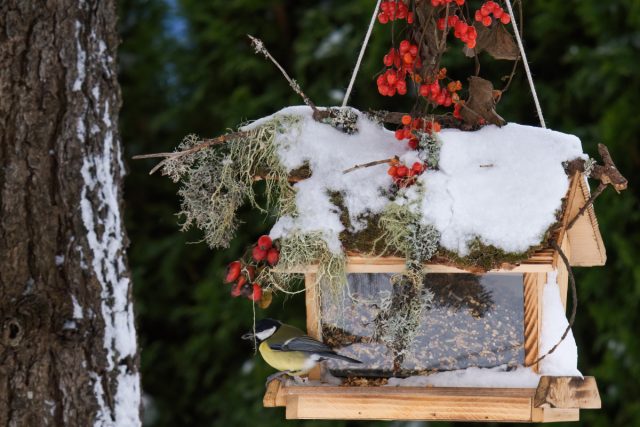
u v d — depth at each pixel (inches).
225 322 251.0
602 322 224.5
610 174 128.4
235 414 249.6
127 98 268.7
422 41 136.1
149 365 266.1
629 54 219.6
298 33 257.4
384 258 129.4
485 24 135.9
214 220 142.9
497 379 141.9
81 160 141.5
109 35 147.2
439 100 137.6
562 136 132.9
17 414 134.4
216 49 258.7
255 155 139.5
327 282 134.0
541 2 234.5
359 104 241.0
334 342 146.2
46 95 139.3
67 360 137.6
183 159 139.9
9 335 133.9
